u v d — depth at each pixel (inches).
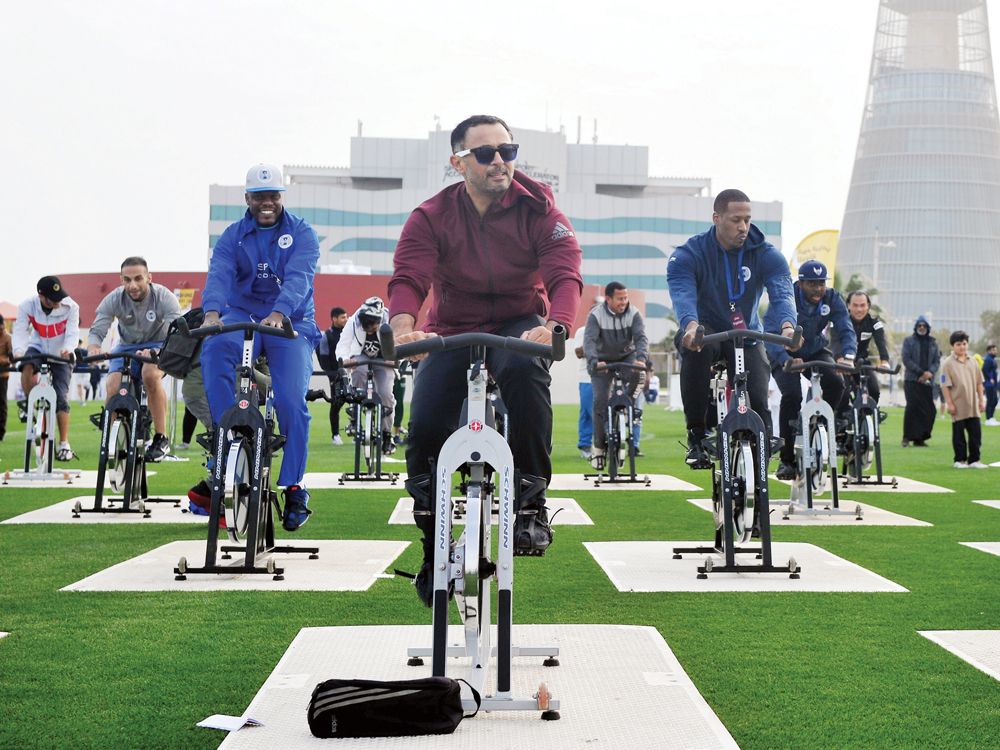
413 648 147.9
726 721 125.8
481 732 121.3
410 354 118.6
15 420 836.0
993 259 6791.3
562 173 3996.1
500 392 156.9
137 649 156.4
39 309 469.7
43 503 333.1
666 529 285.4
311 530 280.7
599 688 138.0
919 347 630.5
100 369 477.4
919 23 7116.1
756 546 252.8
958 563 233.9
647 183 4234.7
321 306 1472.7
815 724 124.4
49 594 194.9
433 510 134.6
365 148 4146.2
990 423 947.3
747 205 274.2
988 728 122.9
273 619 175.8
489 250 161.6
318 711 118.9
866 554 246.4
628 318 453.7
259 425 214.4
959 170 6870.1
